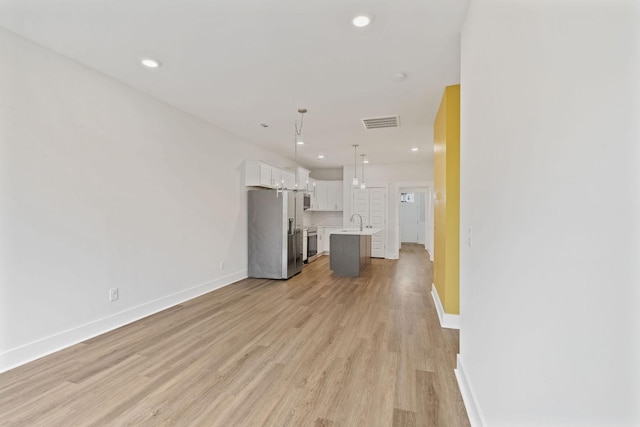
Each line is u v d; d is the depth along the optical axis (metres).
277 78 3.02
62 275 2.60
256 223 5.41
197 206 4.24
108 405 1.82
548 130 0.90
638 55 0.57
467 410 1.80
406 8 1.98
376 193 7.98
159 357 2.44
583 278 0.73
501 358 1.32
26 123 2.35
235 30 2.23
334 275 5.66
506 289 1.26
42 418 1.70
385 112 3.97
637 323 0.57
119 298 3.11
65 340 2.61
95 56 2.62
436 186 4.03
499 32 1.36
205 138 4.41
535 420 0.99
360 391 1.98
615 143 0.63
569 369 0.79
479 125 1.72
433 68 2.79
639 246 0.56
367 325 3.15
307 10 2.00
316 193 8.66
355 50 2.50
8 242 2.25
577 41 0.75
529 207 1.04
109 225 3.01
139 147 3.35
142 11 2.02
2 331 2.21
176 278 3.86
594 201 0.69
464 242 2.11
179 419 1.71
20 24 2.16
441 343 2.72
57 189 2.56
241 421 1.70
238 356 2.46
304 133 5.05
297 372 2.21
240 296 4.23
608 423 0.64
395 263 7.04
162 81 3.10
